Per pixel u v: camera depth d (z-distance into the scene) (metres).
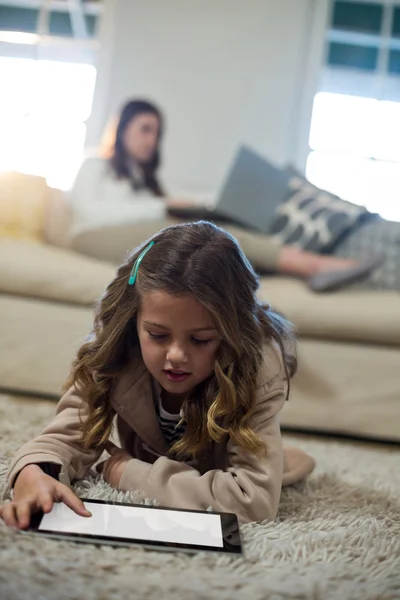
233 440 1.02
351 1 3.49
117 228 2.13
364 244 2.30
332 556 0.87
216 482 0.98
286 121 3.35
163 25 3.41
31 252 1.98
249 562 0.82
